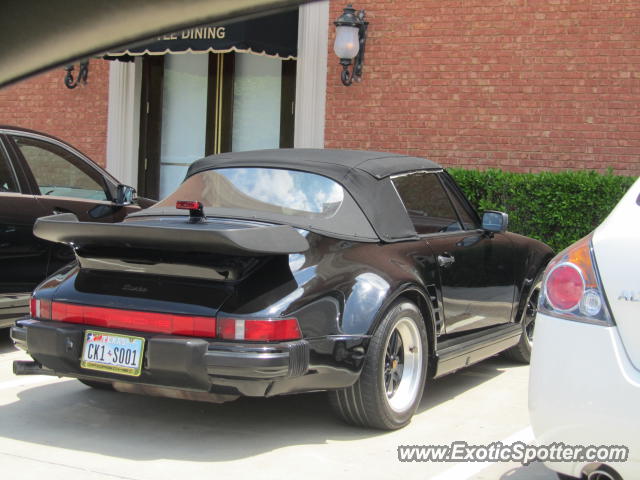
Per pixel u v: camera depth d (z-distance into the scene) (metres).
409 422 4.30
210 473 3.47
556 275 2.75
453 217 5.03
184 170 11.67
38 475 3.39
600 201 8.53
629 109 9.23
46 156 6.23
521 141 9.64
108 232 3.60
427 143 10.01
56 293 3.94
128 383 3.72
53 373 3.93
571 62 9.44
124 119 11.52
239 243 3.37
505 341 5.31
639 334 2.54
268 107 11.35
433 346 4.45
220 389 3.58
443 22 9.91
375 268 4.01
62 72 11.77
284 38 10.05
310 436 4.04
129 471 3.47
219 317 3.53
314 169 4.34
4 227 5.79
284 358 3.48
